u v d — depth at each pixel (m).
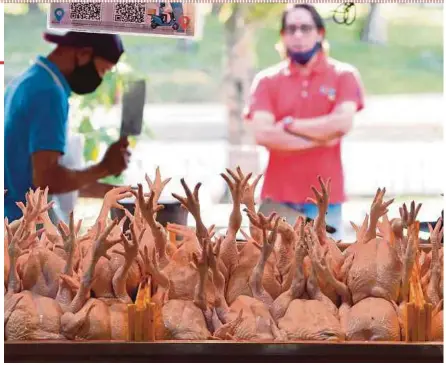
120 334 1.62
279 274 1.79
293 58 3.56
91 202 3.38
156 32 2.01
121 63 3.60
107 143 3.57
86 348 1.56
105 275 1.71
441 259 1.82
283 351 1.56
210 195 3.83
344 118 3.56
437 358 1.57
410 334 1.60
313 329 1.61
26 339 1.59
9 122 3.23
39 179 3.23
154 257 1.69
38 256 1.73
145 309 1.57
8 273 1.70
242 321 1.63
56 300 1.68
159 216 2.52
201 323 1.64
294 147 3.57
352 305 1.72
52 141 3.24
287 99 3.58
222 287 1.70
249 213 1.76
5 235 1.81
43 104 3.24
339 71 3.57
